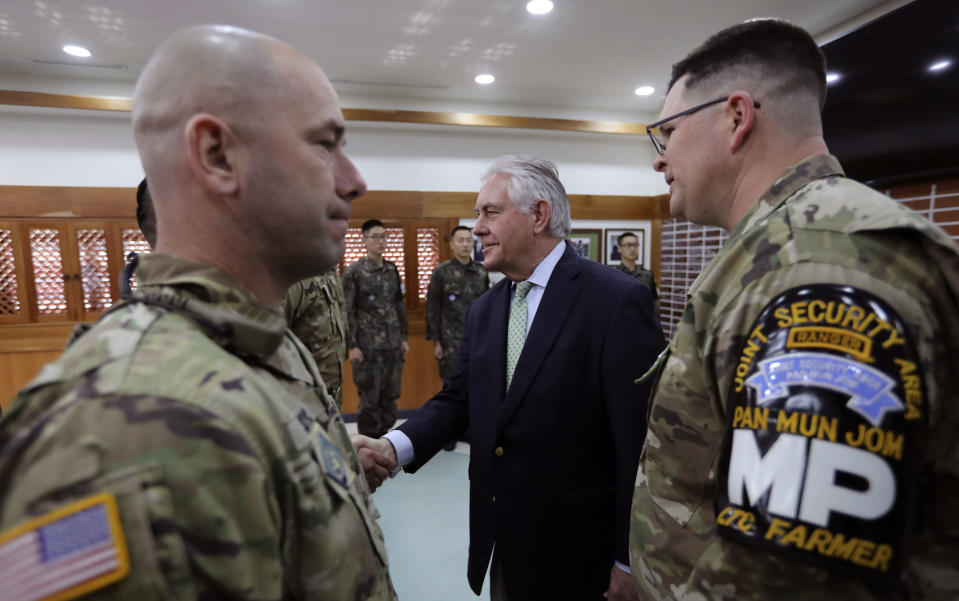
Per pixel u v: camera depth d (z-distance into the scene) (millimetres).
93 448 309
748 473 431
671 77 702
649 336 990
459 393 1239
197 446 326
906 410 383
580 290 1039
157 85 433
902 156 2305
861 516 378
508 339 1130
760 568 425
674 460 603
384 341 3609
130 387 333
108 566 295
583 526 1011
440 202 4465
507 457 1033
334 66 3555
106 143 3748
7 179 3570
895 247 441
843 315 419
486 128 4430
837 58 2588
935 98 2158
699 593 484
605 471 1028
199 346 381
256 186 437
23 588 289
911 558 421
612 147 4965
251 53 430
